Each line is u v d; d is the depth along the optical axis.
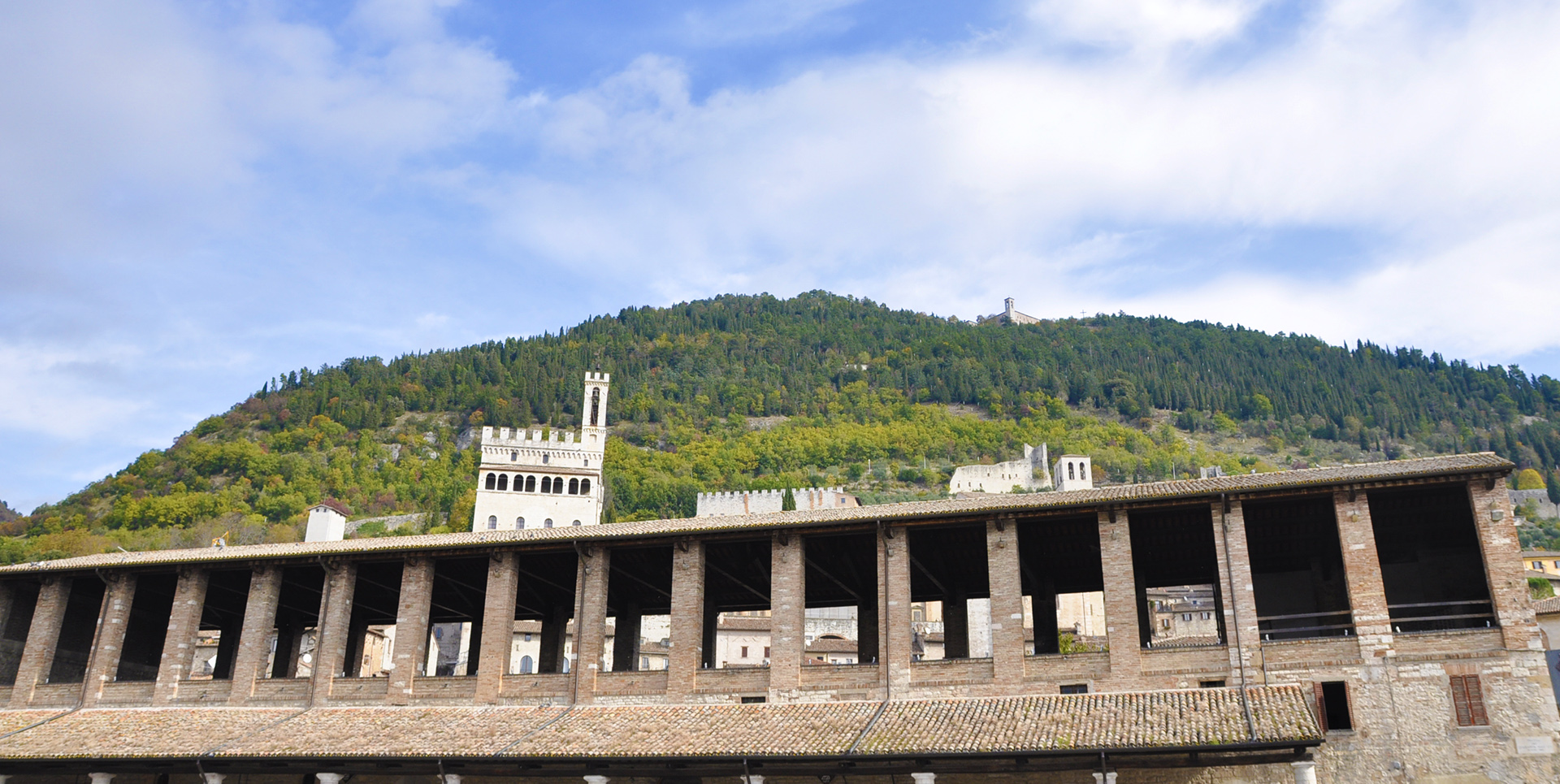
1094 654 44.69
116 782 51.22
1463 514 48.03
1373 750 40.06
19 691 57.12
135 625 64.44
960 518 47.78
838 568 57.66
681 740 43.91
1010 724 41.53
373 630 103.75
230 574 61.91
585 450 165.25
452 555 54.81
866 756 40.59
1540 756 38.25
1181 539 51.97
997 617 46.09
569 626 67.88
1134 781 40.84
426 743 46.59
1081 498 46.25
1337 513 43.47
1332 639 41.91
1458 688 39.94
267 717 51.97
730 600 66.31
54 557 170.00
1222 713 39.31
